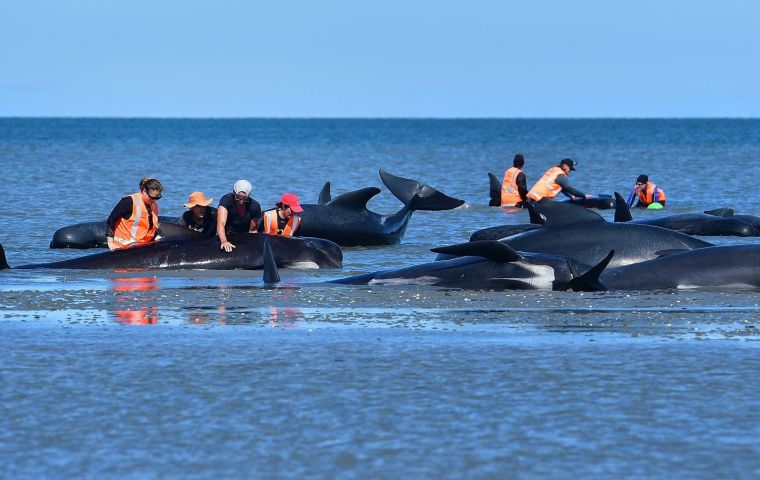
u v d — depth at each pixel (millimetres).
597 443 32438
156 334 48062
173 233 74312
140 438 33000
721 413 35406
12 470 30219
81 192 144000
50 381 39500
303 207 86938
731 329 49000
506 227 88375
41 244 87562
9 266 71938
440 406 36312
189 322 51031
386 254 82250
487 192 162000
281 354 43969
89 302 56531
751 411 35625
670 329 49031
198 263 70812
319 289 60906
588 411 35688
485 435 33219
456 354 43906
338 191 162625
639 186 131125
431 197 93188
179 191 155375
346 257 80062
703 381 39438
